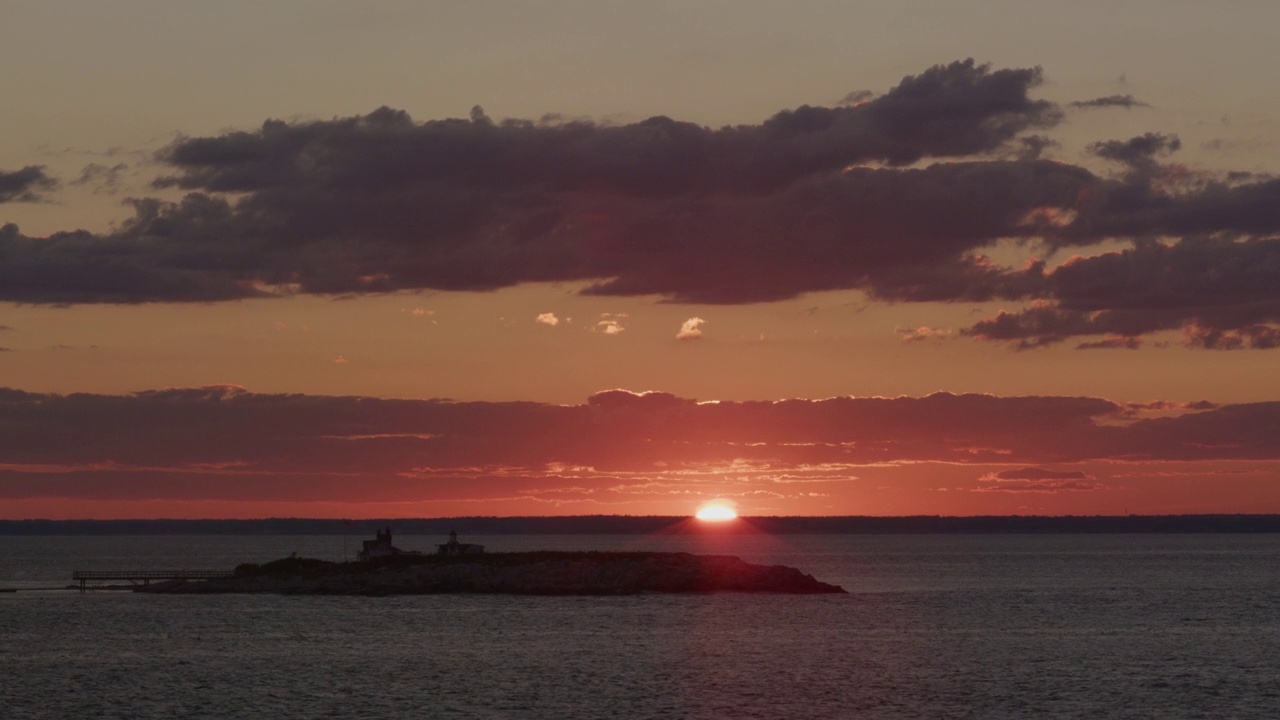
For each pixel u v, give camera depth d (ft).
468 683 270.67
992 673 285.84
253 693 258.57
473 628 377.09
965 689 263.49
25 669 293.23
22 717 234.58
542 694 256.93
